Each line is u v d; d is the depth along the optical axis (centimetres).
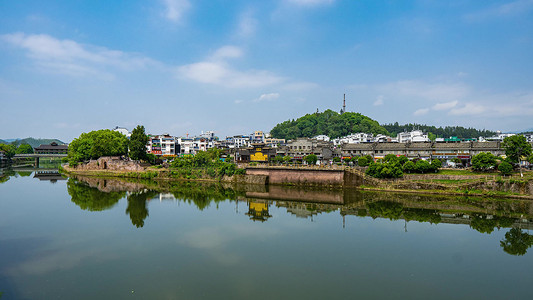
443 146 10044
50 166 17625
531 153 7481
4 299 2462
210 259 3303
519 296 2572
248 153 11325
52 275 2909
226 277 2883
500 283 2806
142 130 12356
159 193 7806
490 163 7494
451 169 8306
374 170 8306
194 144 17100
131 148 12112
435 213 5434
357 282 2794
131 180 10775
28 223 4678
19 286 2691
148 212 5500
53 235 4103
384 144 11069
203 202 6544
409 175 7975
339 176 8456
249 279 2841
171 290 2634
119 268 3073
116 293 2583
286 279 2842
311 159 10375
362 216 5234
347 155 11331
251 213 5456
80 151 13012
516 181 6700
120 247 3669
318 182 8712
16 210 5541
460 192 7000
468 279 2880
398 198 6912
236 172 9819
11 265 3134
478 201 6412
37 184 9094
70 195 7244
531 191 6531
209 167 10544
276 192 7975
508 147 7544
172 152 15862
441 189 7262
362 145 11212
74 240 3909
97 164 12431
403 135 15988
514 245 3788
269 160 11012
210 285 2723
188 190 8400
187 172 10700
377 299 2506
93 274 2939
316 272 2997
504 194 6656
